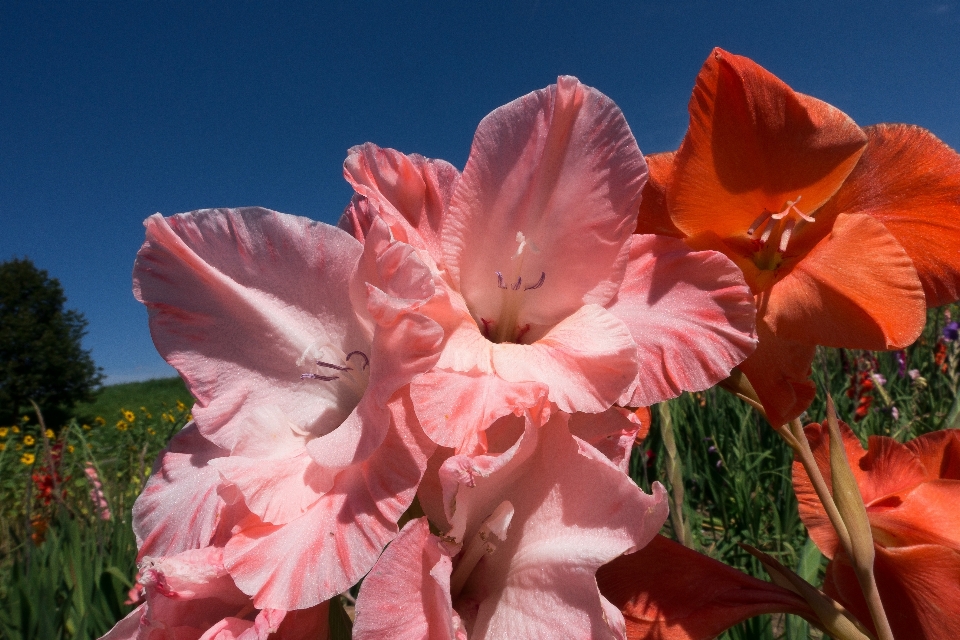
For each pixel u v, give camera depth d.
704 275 0.17
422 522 0.14
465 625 0.15
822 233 0.18
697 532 0.51
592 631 0.13
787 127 0.17
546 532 0.15
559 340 0.16
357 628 0.12
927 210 0.17
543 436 0.15
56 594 0.42
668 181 0.19
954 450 0.22
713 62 0.17
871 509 0.22
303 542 0.13
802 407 0.17
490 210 0.18
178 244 0.16
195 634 0.15
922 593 0.19
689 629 0.19
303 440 0.17
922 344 0.86
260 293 0.17
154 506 0.17
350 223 0.19
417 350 0.14
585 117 0.18
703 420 0.68
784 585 0.19
